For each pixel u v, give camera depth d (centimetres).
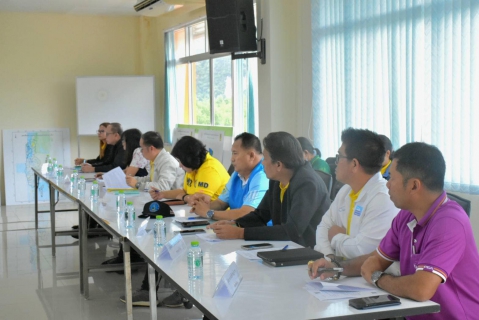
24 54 903
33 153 912
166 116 920
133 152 628
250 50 563
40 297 434
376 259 212
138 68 969
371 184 244
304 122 565
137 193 469
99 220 349
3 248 604
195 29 827
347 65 487
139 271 488
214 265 229
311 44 546
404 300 179
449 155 393
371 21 458
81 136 937
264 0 566
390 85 438
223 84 754
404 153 194
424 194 192
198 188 412
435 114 398
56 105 924
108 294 439
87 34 936
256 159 348
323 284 194
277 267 224
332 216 271
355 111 480
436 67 396
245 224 315
